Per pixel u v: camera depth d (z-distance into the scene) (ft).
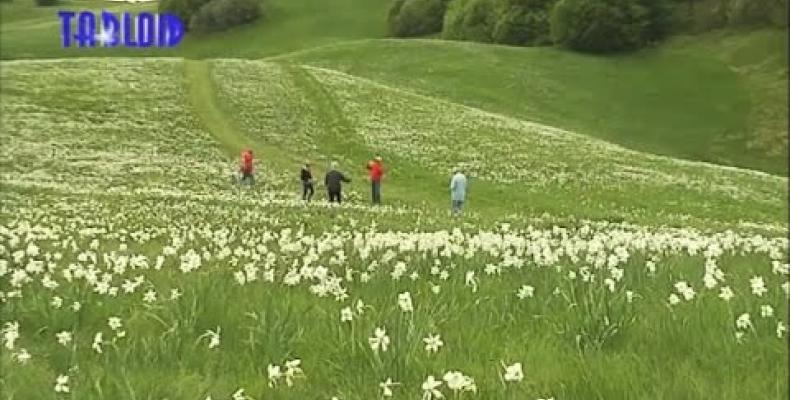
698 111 460.96
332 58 566.36
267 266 53.67
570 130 428.56
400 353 31.50
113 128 289.94
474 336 36.58
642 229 139.64
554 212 203.72
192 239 90.22
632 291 46.19
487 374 30.73
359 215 153.38
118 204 166.40
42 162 240.53
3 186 189.78
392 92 396.37
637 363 32.07
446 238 66.85
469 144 298.76
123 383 30.48
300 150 281.13
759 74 491.31
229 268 58.49
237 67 413.80
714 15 562.66
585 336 35.96
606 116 463.01
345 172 255.29
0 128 275.59
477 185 236.84
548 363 32.27
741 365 32.42
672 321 38.45
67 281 52.13
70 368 32.60
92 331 40.19
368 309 41.42
